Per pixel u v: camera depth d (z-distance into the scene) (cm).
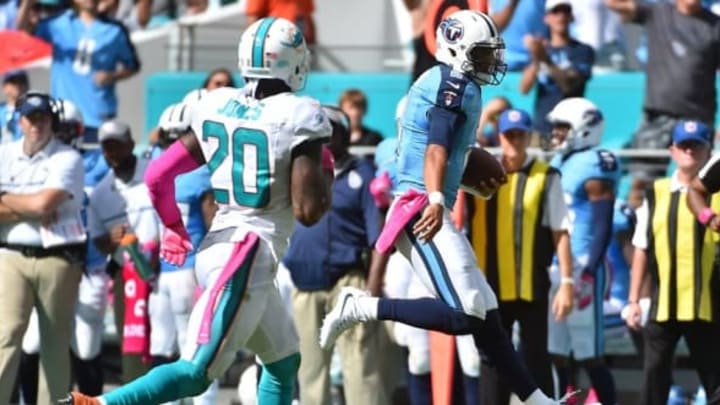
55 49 5166
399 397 4475
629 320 3781
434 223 2944
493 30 3023
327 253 3809
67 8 5306
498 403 3625
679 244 3656
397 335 3991
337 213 3809
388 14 5731
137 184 4050
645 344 3734
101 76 5125
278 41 2908
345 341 3834
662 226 3678
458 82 2994
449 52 3028
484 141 4597
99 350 4197
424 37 4047
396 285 3834
